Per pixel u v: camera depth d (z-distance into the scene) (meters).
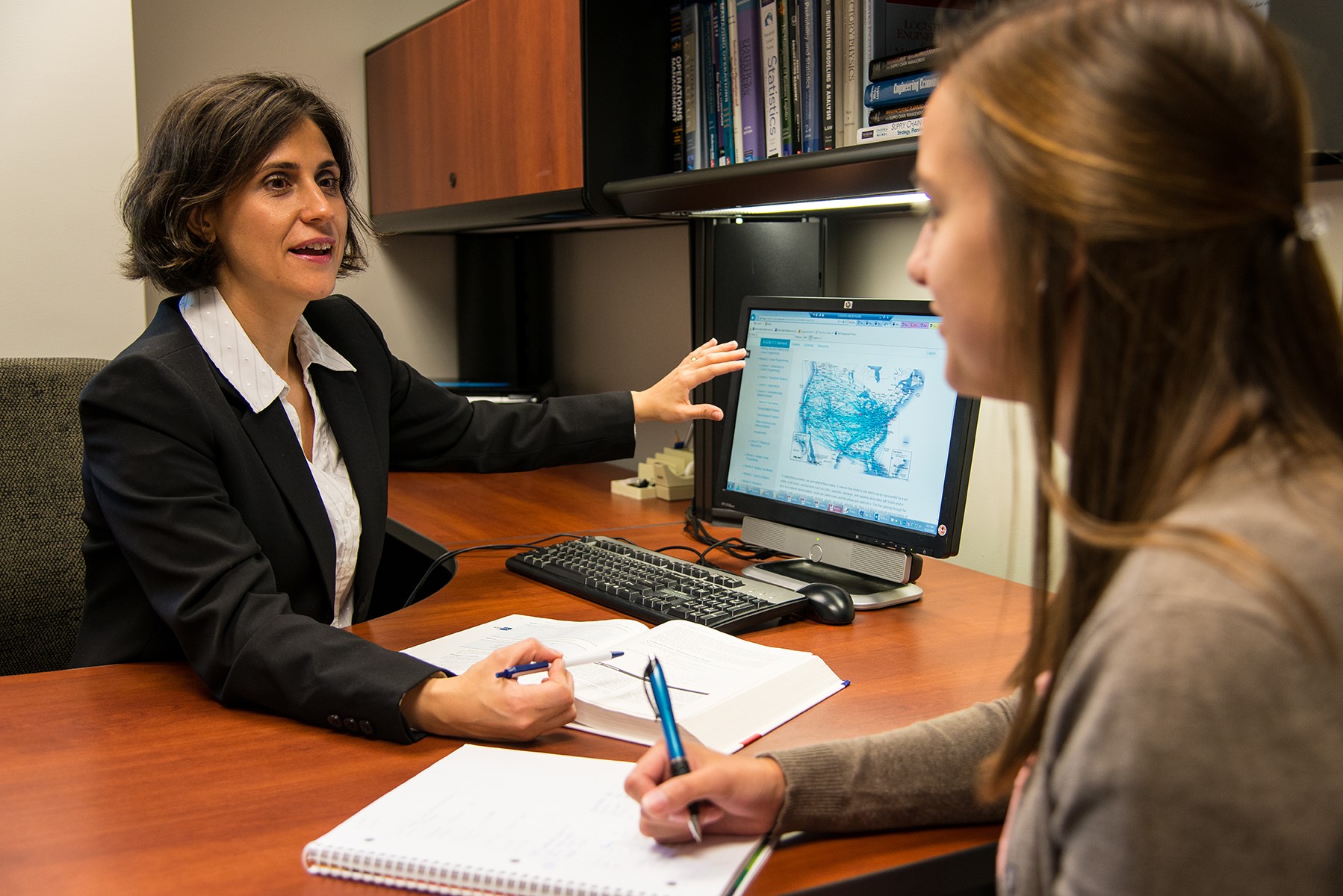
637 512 2.00
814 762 0.77
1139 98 0.45
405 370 1.67
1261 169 0.46
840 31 1.48
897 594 1.37
